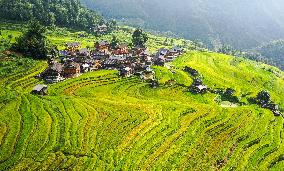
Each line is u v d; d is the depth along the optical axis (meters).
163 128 138.50
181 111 156.00
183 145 130.50
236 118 157.25
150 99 176.88
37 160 110.94
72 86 182.88
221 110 163.50
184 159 122.81
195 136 137.75
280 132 154.00
